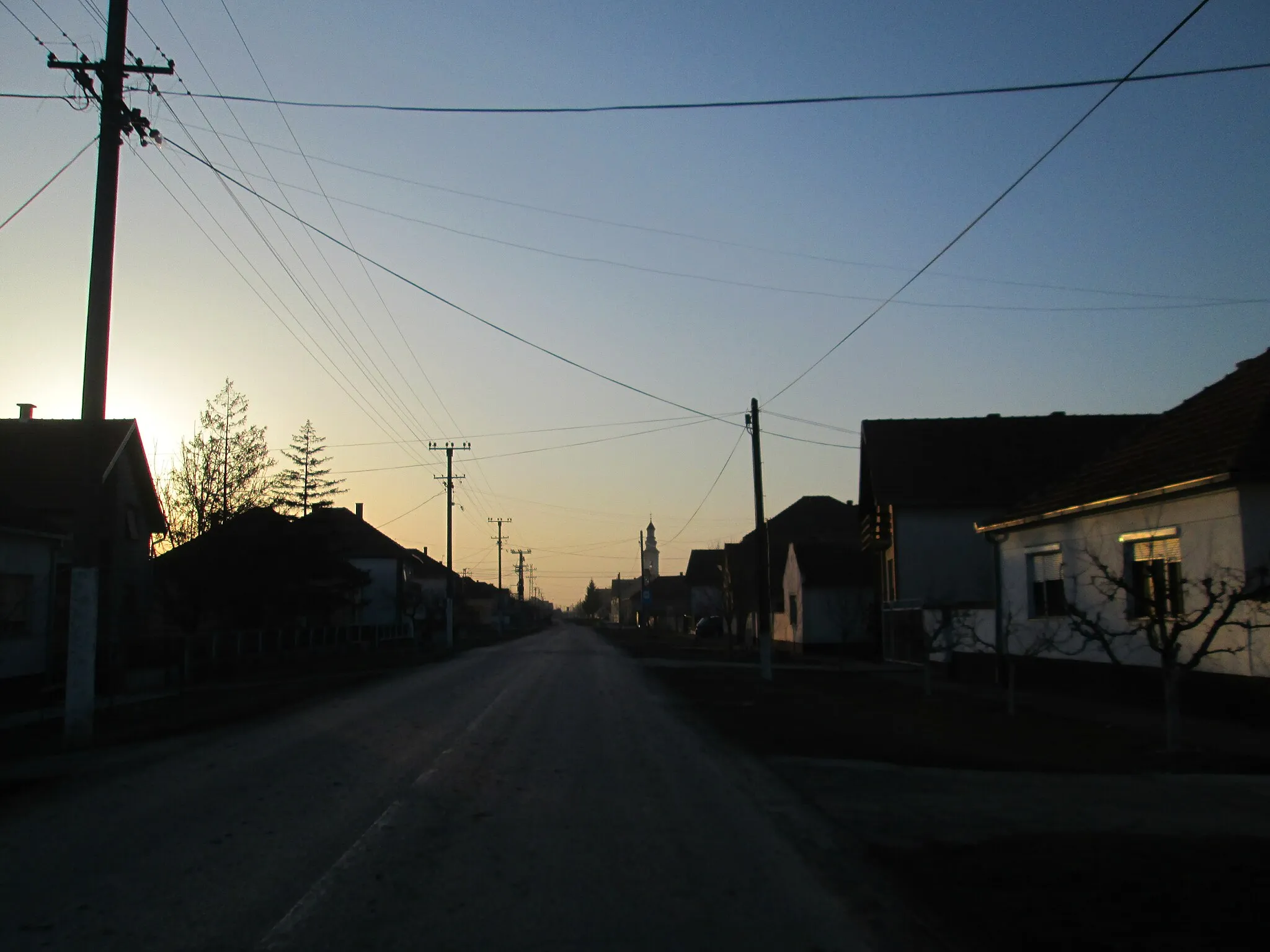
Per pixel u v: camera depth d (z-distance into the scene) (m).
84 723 14.61
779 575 53.09
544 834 8.55
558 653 48.41
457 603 88.88
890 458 35.75
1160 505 17.59
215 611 38.62
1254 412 16.56
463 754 13.32
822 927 6.05
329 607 43.25
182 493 47.69
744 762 12.79
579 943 5.74
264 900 6.55
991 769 12.29
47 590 24.31
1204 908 6.30
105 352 15.50
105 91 15.48
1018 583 23.53
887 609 35.91
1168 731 13.22
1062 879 7.00
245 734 15.80
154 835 8.48
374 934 5.88
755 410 30.19
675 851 7.98
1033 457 35.62
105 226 15.52
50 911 6.32
